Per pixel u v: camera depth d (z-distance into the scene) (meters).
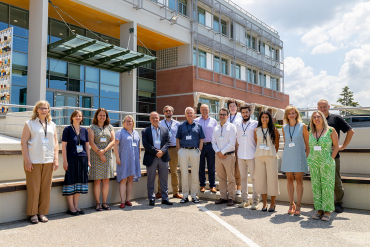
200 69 20.75
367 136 7.21
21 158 6.10
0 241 3.97
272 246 3.79
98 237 4.16
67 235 4.25
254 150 6.08
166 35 18.42
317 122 5.19
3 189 4.77
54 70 14.66
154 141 6.46
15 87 13.30
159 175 6.55
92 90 16.36
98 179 5.85
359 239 4.04
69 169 5.45
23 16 13.88
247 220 5.04
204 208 6.00
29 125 4.94
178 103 20.41
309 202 6.25
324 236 4.16
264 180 5.75
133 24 16.05
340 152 6.88
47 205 5.09
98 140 5.89
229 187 6.32
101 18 15.50
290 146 5.46
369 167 6.55
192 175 6.63
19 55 13.56
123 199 6.15
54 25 15.20
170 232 4.38
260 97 27.86
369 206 5.68
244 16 27.47
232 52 24.02
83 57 15.01
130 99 17.12
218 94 22.23
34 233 4.33
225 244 3.86
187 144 6.59
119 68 17.14
